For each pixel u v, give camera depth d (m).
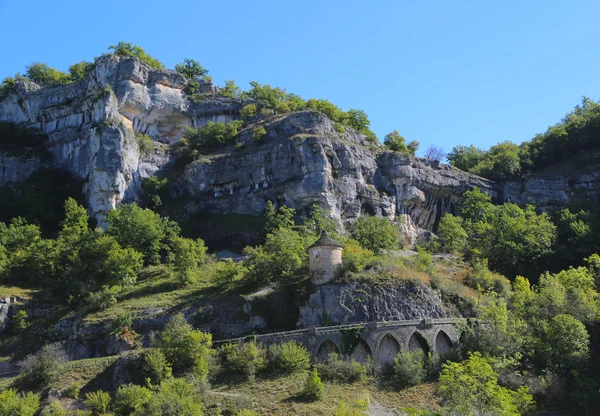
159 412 58.22
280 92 165.62
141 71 148.38
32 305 90.38
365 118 150.50
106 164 126.56
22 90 157.75
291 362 66.62
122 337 78.31
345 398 62.56
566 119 164.25
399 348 69.31
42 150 146.50
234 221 117.88
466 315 77.56
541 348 68.62
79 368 70.75
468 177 136.38
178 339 70.06
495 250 102.69
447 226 113.06
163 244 107.69
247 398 61.19
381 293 75.88
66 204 121.56
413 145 153.12
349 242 98.50
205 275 96.19
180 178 131.75
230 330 78.19
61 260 100.62
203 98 156.88
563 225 109.62
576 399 63.34
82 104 145.50
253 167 124.44
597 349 71.88
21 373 72.56
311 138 120.56
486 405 56.59
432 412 59.97
